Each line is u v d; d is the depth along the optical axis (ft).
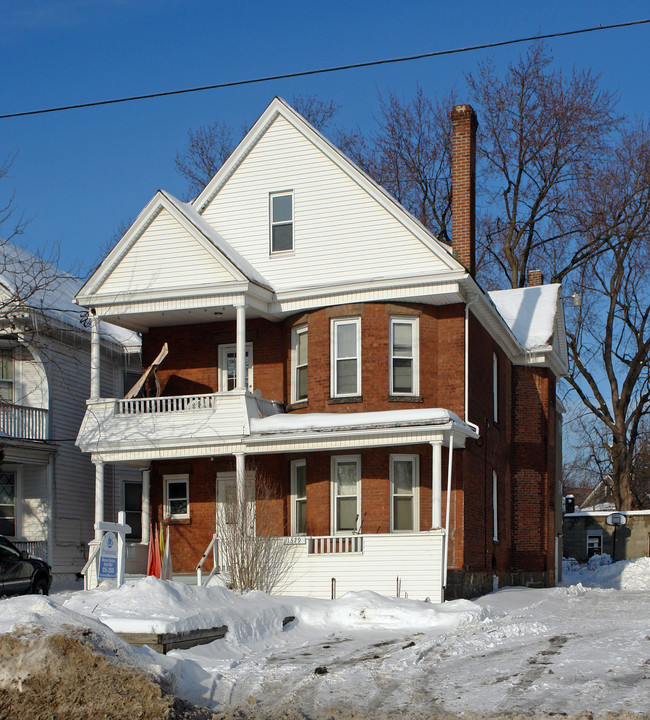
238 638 55.88
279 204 91.66
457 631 58.59
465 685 43.24
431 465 85.20
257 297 88.22
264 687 44.01
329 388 86.94
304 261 89.76
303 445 83.46
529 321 111.65
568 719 35.55
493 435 95.66
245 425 85.30
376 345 86.07
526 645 53.21
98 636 41.55
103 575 62.23
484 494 90.99
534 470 106.11
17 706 37.63
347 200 89.15
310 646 55.88
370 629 62.39
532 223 152.25
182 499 94.94
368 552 77.77
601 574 123.34
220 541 79.46
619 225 145.89
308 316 89.20
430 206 159.74
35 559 79.66
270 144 92.53
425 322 86.94
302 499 88.48
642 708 37.42
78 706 37.78
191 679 44.86
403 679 45.01
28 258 111.55
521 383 107.65
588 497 258.78
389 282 85.51
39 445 101.09
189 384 95.35
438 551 76.02
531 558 104.22
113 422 89.76
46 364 103.19
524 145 148.87
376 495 84.28
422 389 86.02
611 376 155.84
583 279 153.58
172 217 89.20
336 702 40.68
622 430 156.04
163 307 88.84
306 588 78.69
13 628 40.06
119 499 113.80
